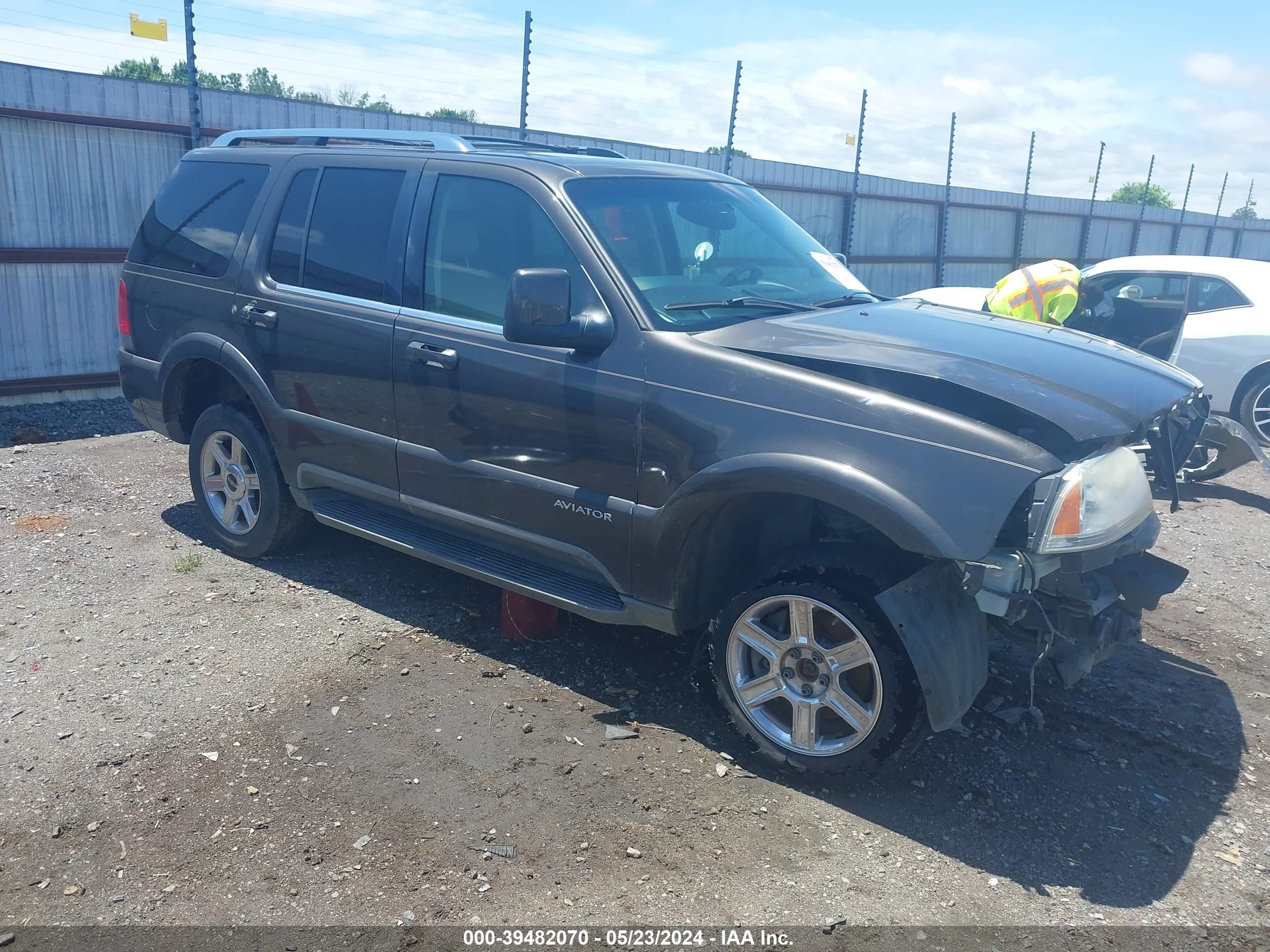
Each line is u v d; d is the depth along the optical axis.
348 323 4.39
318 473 4.67
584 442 3.71
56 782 3.26
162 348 5.28
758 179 15.10
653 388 3.54
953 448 3.07
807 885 2.97
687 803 3.33
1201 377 8.82
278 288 4.73
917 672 3.14
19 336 9.04
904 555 3.36
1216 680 4.45
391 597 4.85
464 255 4.13
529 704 3.92
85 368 9.55
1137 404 3.40
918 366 3.30
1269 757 3.81
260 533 5.09
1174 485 3.81
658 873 2.98
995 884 3.02
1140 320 9.20
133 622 4.46
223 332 4.94
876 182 17.25
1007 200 20.66
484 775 3.42
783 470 3.23
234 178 5.12
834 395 3.24
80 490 6.41
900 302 4.54
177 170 5.47
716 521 3.56
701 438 3.42
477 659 4.26
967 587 3.12
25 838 2.99
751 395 3.36
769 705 3.74
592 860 3.02
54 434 8.12
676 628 3.71
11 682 3.89
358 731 3.65
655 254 3.95
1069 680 3.44
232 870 2.90
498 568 4.11
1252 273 8.88
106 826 3.06
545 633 4.50
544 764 3.51
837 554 3.38
